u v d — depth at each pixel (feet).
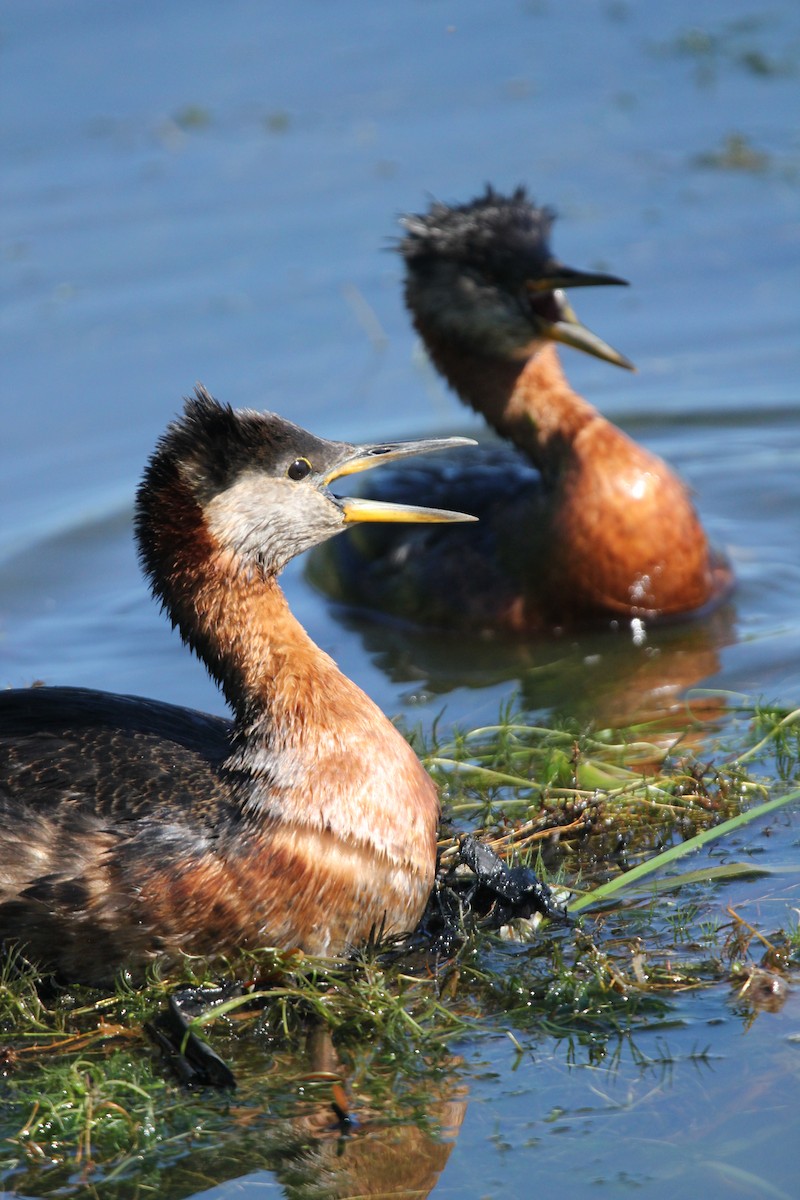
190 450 30.04
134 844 28.30
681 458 54.13
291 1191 23.71
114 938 28.22
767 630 43.47
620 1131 24.13
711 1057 25.59
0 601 47.06
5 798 28.96
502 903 30.27
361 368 56.49
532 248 46.06
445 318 47.29
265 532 30.12
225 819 28.73
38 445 53.21
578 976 28.07
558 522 44.24
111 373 55.72
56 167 67.05
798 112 70.18
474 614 45.65
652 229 62.80
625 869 31.76
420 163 66.85
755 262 60.95
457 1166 23.68
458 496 47.80
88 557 49.19
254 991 28.43
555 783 35.06
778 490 51.90
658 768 35.55
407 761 29.68
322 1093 25.73
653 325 58.90
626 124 69.67
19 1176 24.36
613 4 79.87
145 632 45.42
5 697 31.68
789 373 56.90
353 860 28.53
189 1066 26.40
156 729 31.19
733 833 32.60
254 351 56.90
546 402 45.73
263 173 66.69
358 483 51.03
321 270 60.70
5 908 28.25
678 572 44.16
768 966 27.66
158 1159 24.50
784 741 35.73
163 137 69.10
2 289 59.52
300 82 73.51
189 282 60.03
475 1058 26.21
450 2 79.97
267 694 29.27
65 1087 25.84
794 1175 22.89
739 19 78.18
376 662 43.96
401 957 29.37
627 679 41.34
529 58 75.56
